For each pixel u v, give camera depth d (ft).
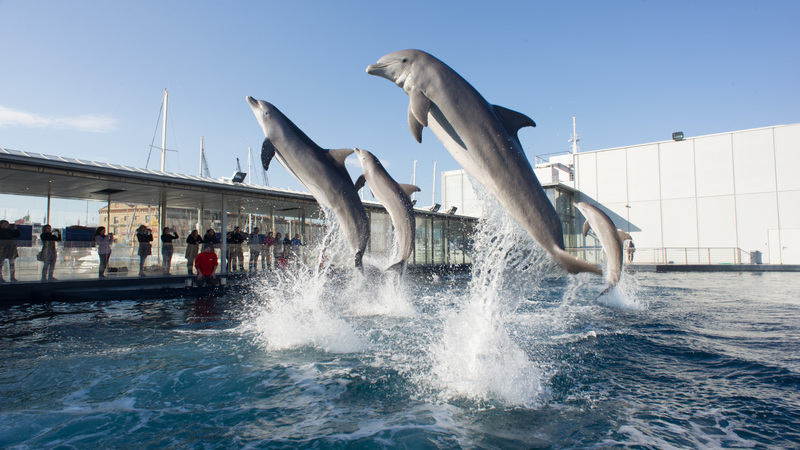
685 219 80.89
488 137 13.98
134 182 34.22
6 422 10.74
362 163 26.53
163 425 10.71
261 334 19.90
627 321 23.90
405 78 14.76
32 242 30.58
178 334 19.97
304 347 17.88
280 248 45.09
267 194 42.16
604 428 10.39
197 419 11.09
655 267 69.51
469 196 93.15
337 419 11.14
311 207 49.01
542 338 19.57
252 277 41.75
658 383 13.44
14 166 28.19
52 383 13.48
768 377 13.88
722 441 9.62
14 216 35.42
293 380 14.01
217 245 40.14
